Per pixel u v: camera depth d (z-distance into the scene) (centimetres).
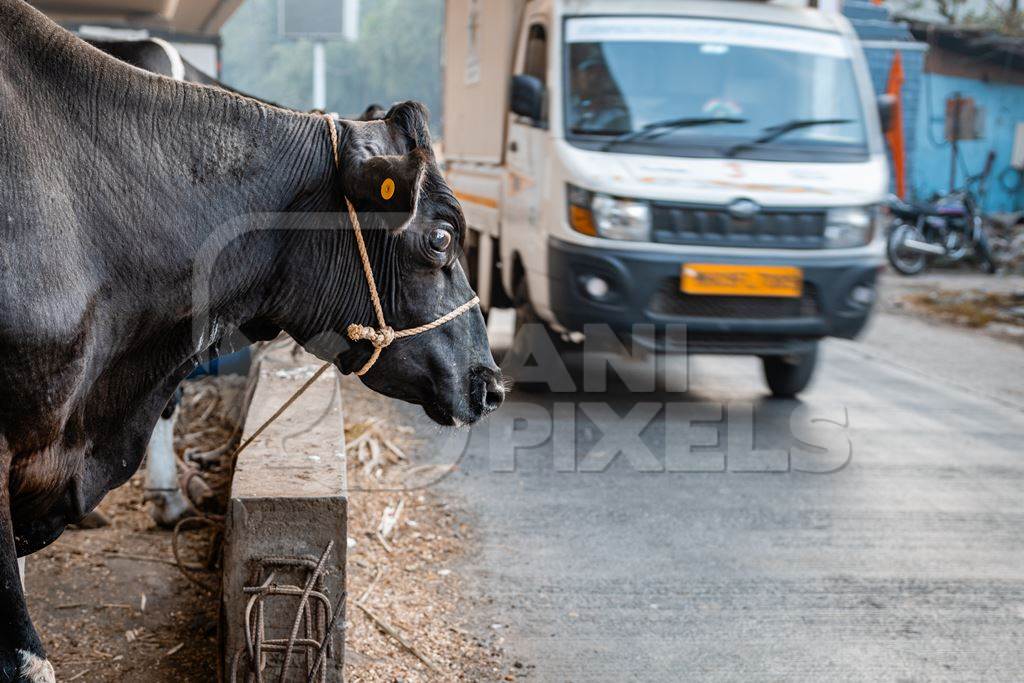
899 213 1736
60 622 407
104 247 254
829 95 775
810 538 537
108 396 270
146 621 411
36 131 246
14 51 250
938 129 2111
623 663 404
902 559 514
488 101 924
